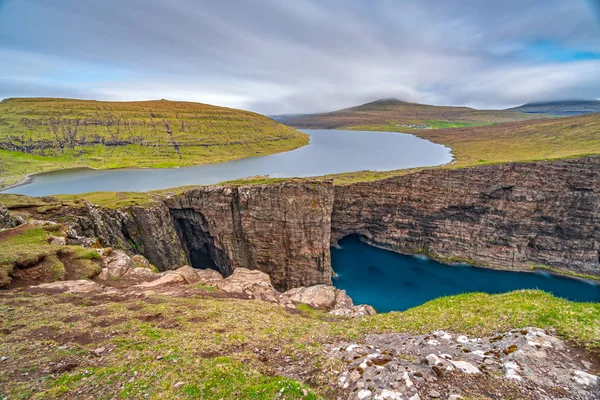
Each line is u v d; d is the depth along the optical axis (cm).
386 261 12275
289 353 2038
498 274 11238
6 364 1795
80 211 7162
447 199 12088
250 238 9938
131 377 1692
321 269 9881
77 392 1562
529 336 1700
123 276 4553
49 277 3975
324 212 9544
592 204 10431
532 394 1295
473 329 1989
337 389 1511
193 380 1638
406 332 2181
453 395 1308
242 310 3344
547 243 11300
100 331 2338
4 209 6012
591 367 1447
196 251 11731
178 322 2689
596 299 9606
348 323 2723
